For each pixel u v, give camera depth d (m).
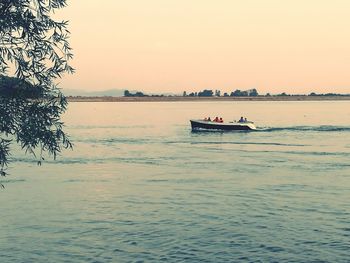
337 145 84.81
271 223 32.56
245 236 29.50
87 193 43.47
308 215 34.72
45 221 33.38
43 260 25.50
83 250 27.14
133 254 26.31
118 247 27.59
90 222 33.16
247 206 37.81
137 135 112.19
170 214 35.41
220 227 31.66
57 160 67.19
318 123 155.75
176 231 30.78
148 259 25.50
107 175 53.94
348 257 25.44
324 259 25.14
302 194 42.41
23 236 29.83
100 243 28.41
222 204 38.59
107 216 34.84
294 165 60.50
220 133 113.69
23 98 14.15
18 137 14.38
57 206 38.09
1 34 13.79
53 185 47.41
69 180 50.44
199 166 60.38
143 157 70.44
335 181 48.94
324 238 28.94
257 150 78.19
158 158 69.06
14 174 54.03
